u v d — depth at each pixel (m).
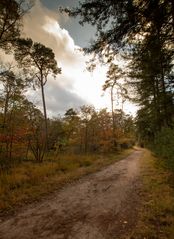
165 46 7.01
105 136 33.75
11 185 10.37
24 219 6.43
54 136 27.09
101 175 14.21
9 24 15.37
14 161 17.52
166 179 10.56
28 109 17.34
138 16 5.77
